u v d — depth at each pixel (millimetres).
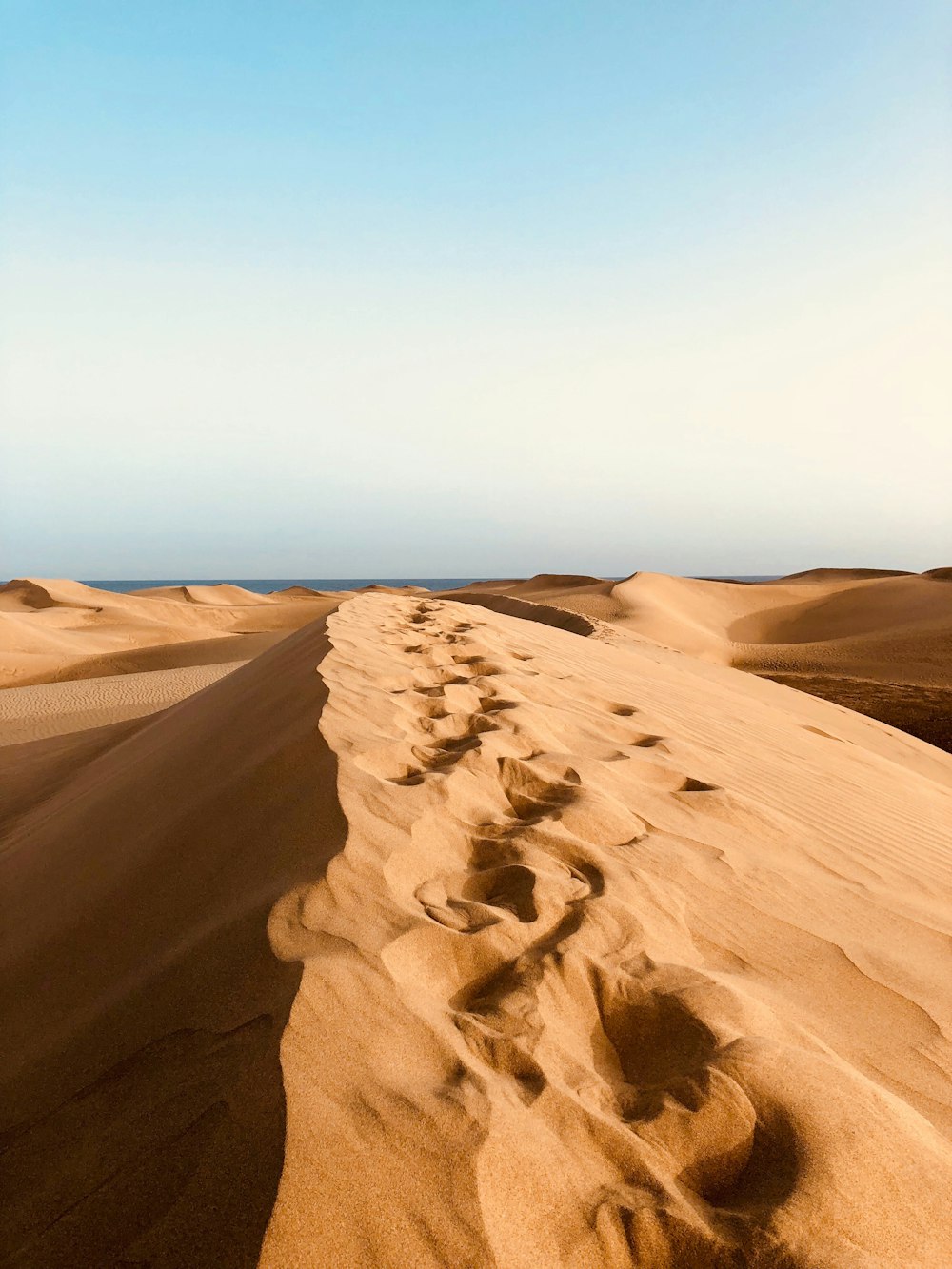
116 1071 1541
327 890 1914
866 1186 1330
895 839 3766
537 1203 1203
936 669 29125
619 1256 1184
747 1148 1402
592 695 5410
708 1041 1622
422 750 3178
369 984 1577
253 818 2596
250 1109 1244
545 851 2404
